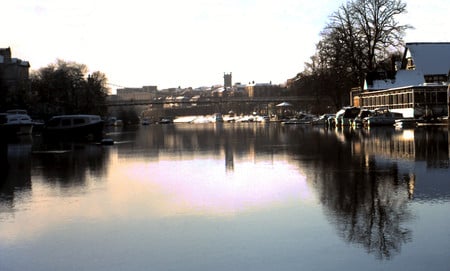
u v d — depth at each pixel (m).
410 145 30.42
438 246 9.05
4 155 31.22
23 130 63.69
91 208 13.24
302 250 9.08
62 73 104.88
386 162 21.83
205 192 15.49
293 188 15.70
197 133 63.34
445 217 11.12
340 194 14.33
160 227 11.05
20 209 13.20
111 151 34.06
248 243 9.62
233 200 13.97
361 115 70.00
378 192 14.42
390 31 78.44
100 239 10.18
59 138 56.25
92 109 109.94
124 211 12.80
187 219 11.77
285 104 135.75
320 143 35.88
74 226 11.27
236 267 8.31
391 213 11.70
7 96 92.00
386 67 87.81
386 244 9.27
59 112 102.81
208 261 8.65
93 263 8.70
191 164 24.09
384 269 7.98
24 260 8.94
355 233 10.07
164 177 19.38
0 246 9.80
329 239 9.71
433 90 64.56
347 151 28.08
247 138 46.62
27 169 22.86
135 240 10.05
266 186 16.31
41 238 10.32
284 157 25.98
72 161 26.75
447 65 82.75
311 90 104.62
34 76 120.69
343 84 88.56
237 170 21.05
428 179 16.56
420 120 60.88
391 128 59.69
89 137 57.31
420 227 10.35
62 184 17.75
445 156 23.55
